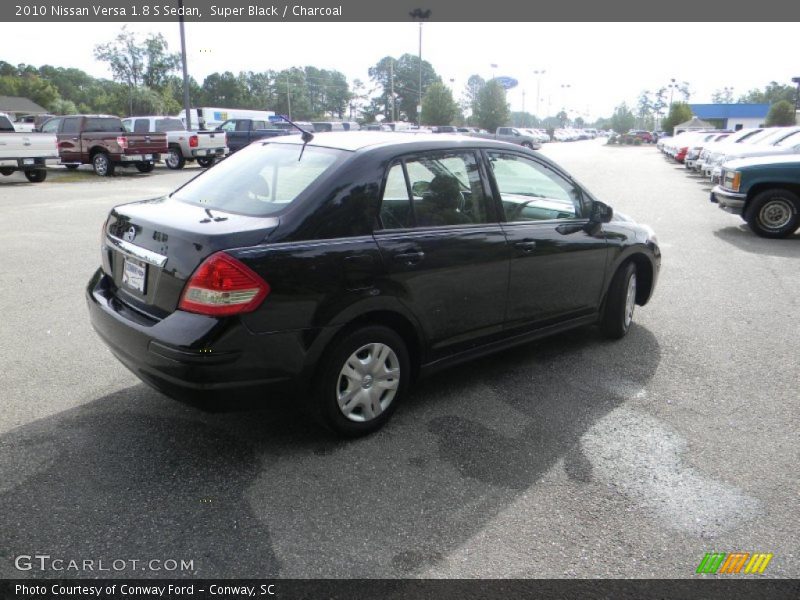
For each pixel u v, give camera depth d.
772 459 3.61
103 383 4.36
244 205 3.61
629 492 3.25
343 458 3.49
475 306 4.13
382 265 3.55
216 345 3.08
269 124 29.06
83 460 3.39
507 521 2.99
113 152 21.28
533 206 4.56
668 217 12.99
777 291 7.19
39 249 8.67
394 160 3.75
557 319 4.82
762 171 10.52
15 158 17.97
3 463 3.33
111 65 85.88
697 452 3.67
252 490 3.17
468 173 4.14
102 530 2.83
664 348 5.34
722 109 87.06
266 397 3.32
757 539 2.91
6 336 5.23
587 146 64.25
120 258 3.68
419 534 2.88
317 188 3.46
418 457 3.53
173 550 2.72
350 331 3.52
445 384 4.54
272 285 3.17
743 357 5.16
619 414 4.12
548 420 4.02
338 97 140.00
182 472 3.31
